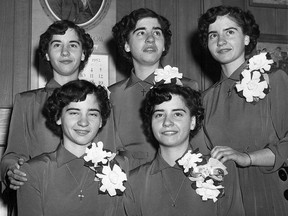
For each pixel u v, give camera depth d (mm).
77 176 2088
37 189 2053
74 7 3332
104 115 2197
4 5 3271
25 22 3283
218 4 3512
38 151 2352
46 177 2072
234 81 2279
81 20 3332
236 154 2080
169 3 3473
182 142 2133
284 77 2242
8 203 2961
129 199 2111
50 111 2166
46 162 2096
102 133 2359
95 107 2127
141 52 2467
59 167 2092
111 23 3369
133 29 2498
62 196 2051
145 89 2473
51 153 2145
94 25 3344
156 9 3451
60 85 2449
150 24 2494
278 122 2195
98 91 2168
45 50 2486
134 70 2564
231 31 2295
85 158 2086
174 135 2102
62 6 3320
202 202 2072
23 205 2051
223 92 2289
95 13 3352
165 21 2582
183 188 2090
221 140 2232
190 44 3465
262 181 2176
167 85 2191
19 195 2066
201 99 2273
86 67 3285
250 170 2182
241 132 2201
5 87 3223
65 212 2037
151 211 2080
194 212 2059
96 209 2068
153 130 2148
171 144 2105
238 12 2309
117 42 2602
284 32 3553
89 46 2559
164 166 2123
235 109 2232
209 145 2301
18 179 2043
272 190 2174
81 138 2092
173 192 2086
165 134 2104
